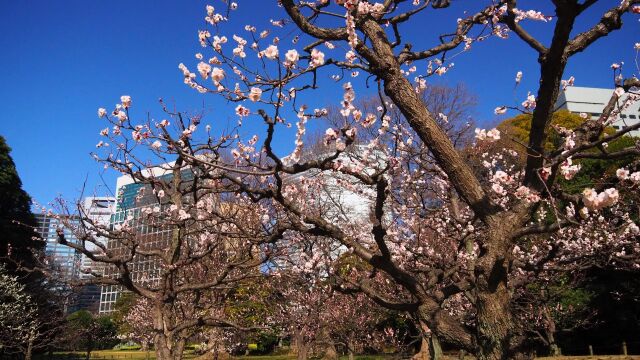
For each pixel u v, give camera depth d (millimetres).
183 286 6242
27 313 13570
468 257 6316
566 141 4062
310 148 8836
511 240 3707
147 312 15055
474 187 3959
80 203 5836
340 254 9305
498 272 3656
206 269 7555
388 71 4156
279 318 11312
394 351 16359
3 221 16984
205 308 8039
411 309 4453
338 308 12445
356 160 7129
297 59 3668
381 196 4262
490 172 8906
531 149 3791
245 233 5766
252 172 4035
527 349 3555
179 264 6043
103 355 26953
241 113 4000
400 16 4555
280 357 20156
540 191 3811
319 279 8219
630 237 8391
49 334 16359
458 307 11172
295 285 10117
